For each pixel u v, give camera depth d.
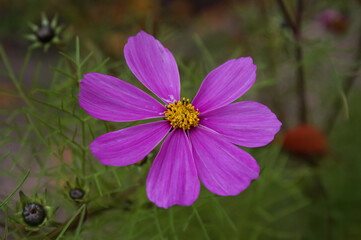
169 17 0.51
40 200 0.19
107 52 0.44
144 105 0.19
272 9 0.39
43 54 0.51
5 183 0.31
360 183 0.36
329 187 0.36
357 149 0.37
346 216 0.35
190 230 0.29
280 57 0.37
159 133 0.19
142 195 0.23
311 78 0.37
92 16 0.47
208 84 0.20
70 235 0.21
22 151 0.24
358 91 0.41
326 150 0.32
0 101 0.42
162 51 0.19
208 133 0.19
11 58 0.52
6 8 0.48
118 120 0.18
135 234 0.24
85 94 0.18
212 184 0.17
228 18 0.57
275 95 0.38
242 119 0.19
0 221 0.20
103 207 0.21
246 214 0.30
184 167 0.18
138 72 0.19
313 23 0.40
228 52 0.47
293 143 0.31
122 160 0.18
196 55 0.47
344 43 0.38
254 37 0.40
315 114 0.41
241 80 0.19
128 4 0.46
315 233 0.34
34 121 0.25
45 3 0.47
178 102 0.19
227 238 0.29
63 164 0.22
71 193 0.20
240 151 0.18
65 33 0.26
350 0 0.33
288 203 0.36
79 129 0.27
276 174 0.29
